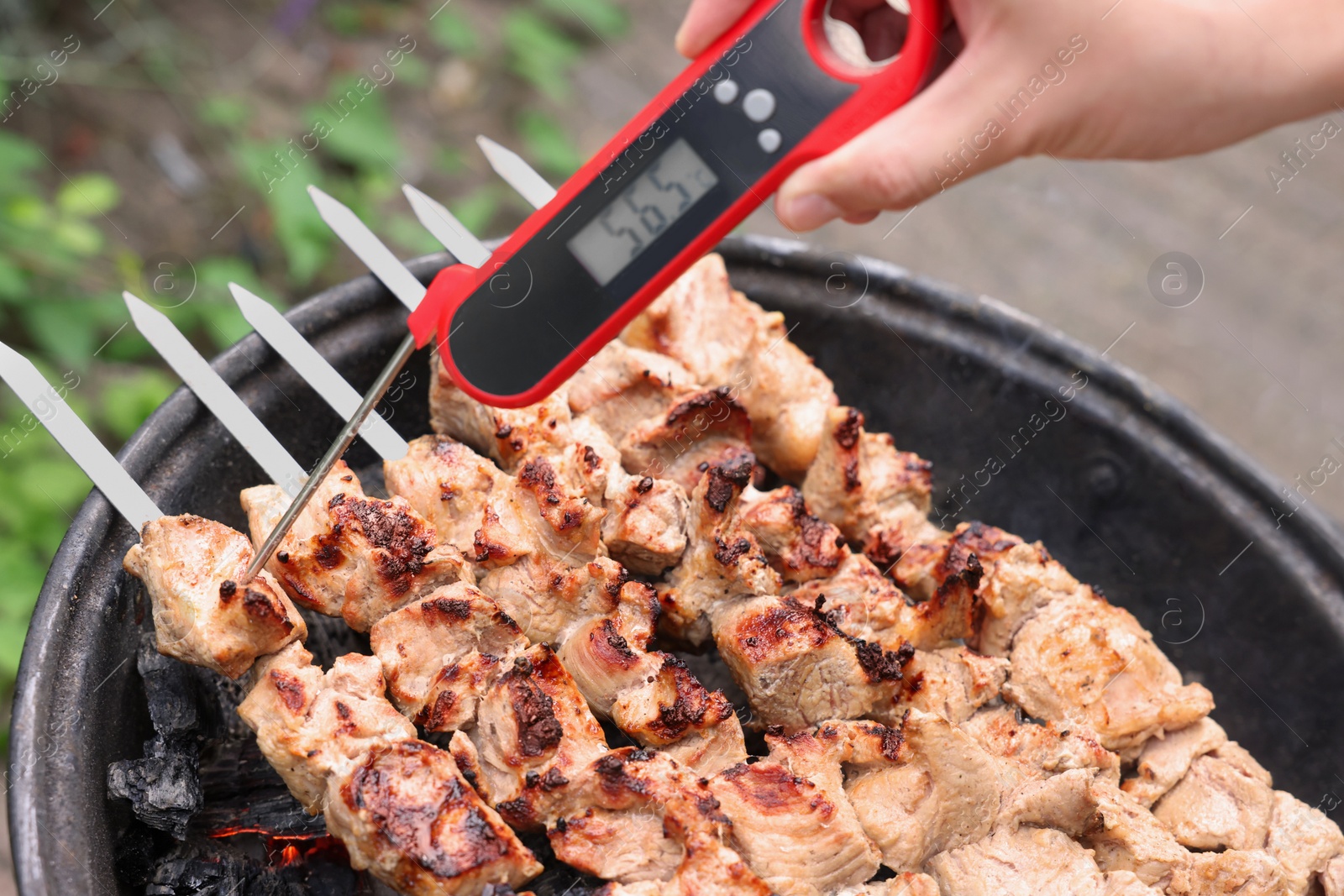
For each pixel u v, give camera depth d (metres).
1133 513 0.75
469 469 0.64
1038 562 0.67
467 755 0.60
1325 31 0.65
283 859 0.62
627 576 0.65
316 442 0.70
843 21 0.68
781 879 0.59
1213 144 0.66
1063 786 0.61
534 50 1.38
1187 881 0.61
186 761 0.60
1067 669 0.65
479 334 0.60
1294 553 0.70
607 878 0.59
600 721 0.64
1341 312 1.35
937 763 0.61
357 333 0.70
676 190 0.59
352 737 0.58
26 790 0.56
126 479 0.61
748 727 0.64
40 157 1.00
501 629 0.61
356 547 0.61
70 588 0.60
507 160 0.68
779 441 0.71
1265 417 1.28
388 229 1.25
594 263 0.59
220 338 1.06
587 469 0.64
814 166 0.58
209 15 1.45
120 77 1.33
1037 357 0.75
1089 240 1.42
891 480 0.70
